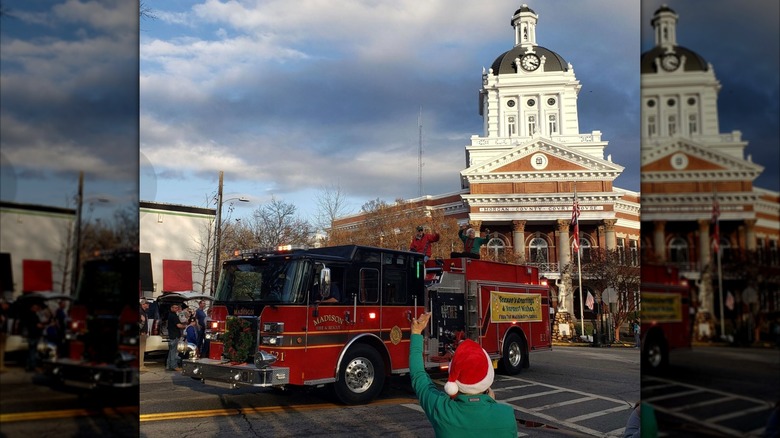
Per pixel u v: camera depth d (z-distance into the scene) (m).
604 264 38.16
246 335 9.16
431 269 11.67
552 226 53.94
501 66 72.88
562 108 70.06
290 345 8.83
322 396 10.33
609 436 7.50
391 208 44.16
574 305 48.62
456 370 2.96
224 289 9.98
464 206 56.09
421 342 3.41
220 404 9.47
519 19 75.12
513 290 13.70
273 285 9.27
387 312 10.19
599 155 64.62
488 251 52.03
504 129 71.12
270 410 9.00
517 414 8.94
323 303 9.24
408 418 8.48
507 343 13.37
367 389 9.63
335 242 40.00
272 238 33.28
